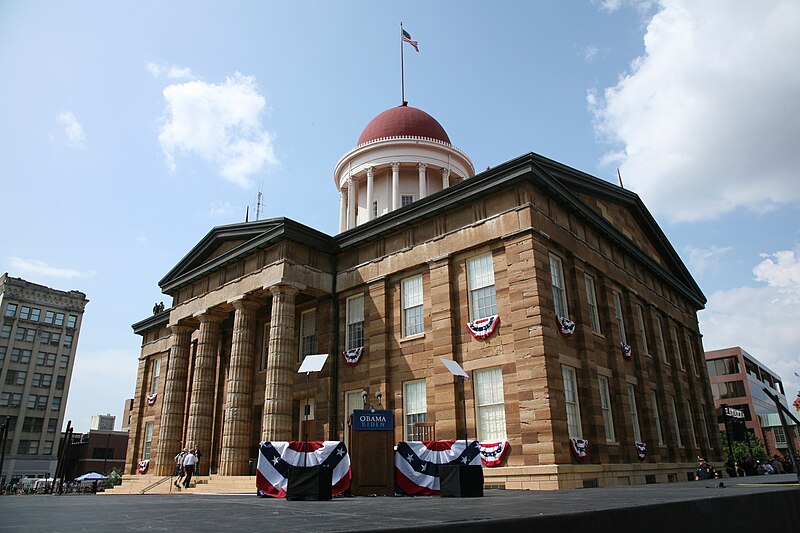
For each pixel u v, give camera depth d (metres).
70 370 103.25
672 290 39.75
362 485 17.31
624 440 25.67
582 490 17.81
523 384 22.17
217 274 34.34
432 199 27.45
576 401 23.72
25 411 95.50
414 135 48.91
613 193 32.38
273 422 27.03
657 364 32.34
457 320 25.62
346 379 29.44
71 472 88.81
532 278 23.05
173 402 35.72
